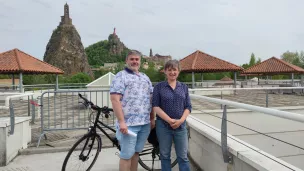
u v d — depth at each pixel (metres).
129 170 3.13
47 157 4.65
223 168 3.26
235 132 8.73
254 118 8.85
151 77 30.16
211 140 3.58
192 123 4.38
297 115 2.09
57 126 7.05
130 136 3.03
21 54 19.00
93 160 3.94
